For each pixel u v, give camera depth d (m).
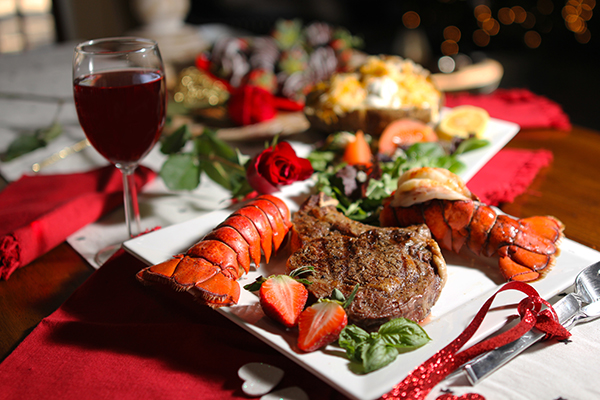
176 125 0.88
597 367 0.45
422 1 2.34
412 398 0.42
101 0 2.21
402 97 0.78
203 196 0.69
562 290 0.50
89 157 0.78
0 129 0.86
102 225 0.64
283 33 1.06
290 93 0.94
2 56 1.31
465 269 0.54
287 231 0.56
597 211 0.64
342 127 0.77
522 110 0.92
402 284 0.48
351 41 1.13
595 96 1.96
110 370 0.46
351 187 0.63
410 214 0.57
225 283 0.48
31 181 0.70
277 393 0.43
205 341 0.48
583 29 2.26
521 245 0.53
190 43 1.42
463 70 1.03
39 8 2.12
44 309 0.52
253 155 0.77
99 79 0.54
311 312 0.45
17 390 0.44
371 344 0.44
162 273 0.48
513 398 0.43
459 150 0.72
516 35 2.46
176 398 0.44
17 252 0.56
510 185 0.69
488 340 0.44
